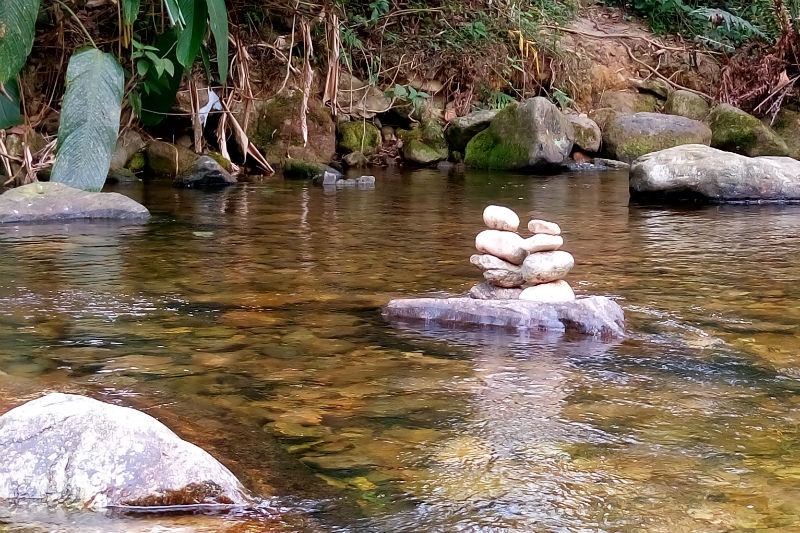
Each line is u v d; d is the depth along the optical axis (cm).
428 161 947
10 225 505
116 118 573
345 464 184
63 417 170
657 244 461
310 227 509
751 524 157
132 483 162
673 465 183
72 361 251
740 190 642
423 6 1085
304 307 319
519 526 157
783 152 991
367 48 1028
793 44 1145
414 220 541
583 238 480
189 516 158
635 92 1142
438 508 164
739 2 1312
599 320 288
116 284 351
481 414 213
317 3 899
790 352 267
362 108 973
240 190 706
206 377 240
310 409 217
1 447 166
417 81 1038
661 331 289
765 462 185
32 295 329
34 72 785
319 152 902
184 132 857
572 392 230
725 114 1012
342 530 155
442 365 253
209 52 856
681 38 1229
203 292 339
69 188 546
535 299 308
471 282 360
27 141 691
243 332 285
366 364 253
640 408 218
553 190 723
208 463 168
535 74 1105
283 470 181
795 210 604
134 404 216
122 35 771
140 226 509
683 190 649
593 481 176
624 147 978
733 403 222
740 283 364
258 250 432
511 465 183
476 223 530
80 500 160
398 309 307
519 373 245
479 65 1048
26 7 545
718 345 274
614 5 1292
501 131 931
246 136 833
